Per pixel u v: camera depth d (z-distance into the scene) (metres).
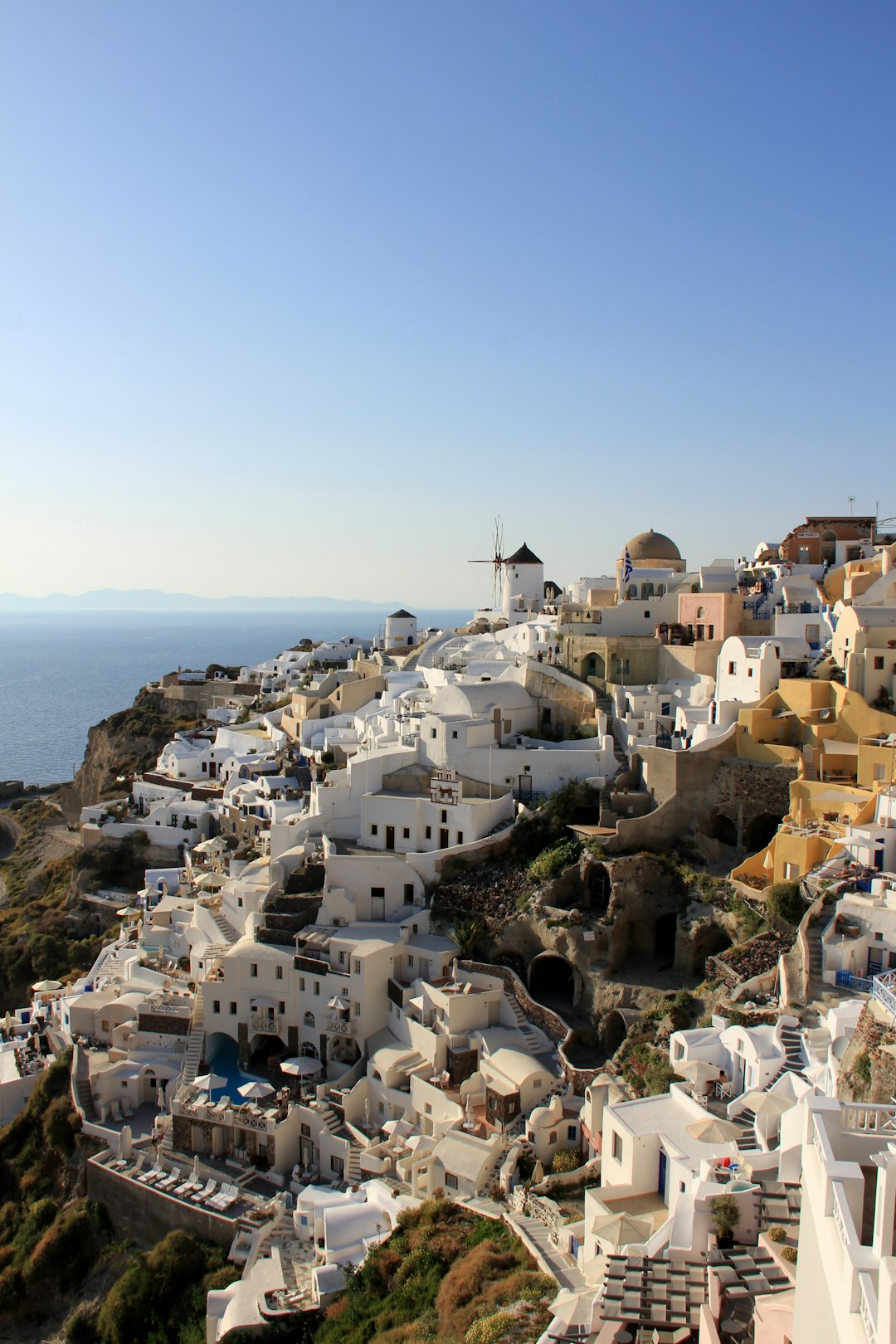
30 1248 62.62
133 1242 60.34
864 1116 21.89
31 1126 71.31
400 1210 51.12
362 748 101.06
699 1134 38.91
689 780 71.69
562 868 71.19
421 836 79.50
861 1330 16.27
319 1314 46.84
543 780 81.94
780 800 67.75
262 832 97.38
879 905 48.19
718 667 81.38
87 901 111.62
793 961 49.69
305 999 69.31
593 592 111.25
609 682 92.31
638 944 67.88
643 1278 29.09
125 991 78.12
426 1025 63.75
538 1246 42.38
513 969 68.81
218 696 170.88
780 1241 27.75
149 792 127.06
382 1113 62.31
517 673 97.00
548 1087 56.12
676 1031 51.72
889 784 59.53
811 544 103.88
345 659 180.12
